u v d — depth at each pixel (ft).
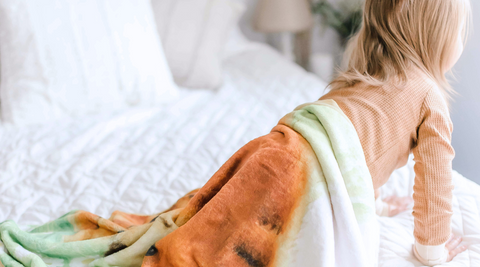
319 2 7.58
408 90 2.14
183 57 5.30
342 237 1.98
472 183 3.09
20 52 4.12
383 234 2.67
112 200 3.16
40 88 4.21
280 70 5.91
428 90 2.15
